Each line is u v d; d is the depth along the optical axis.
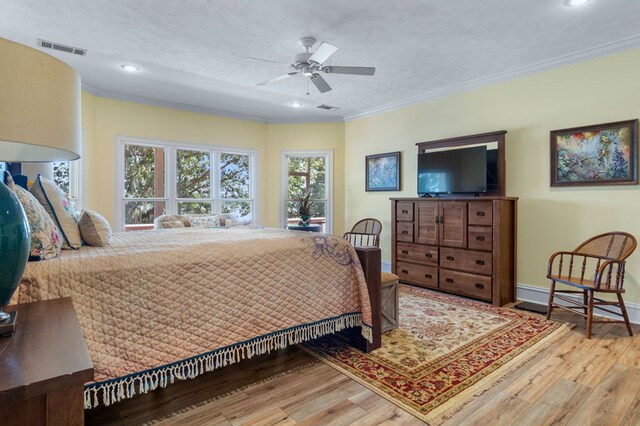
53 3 2.53
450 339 2.69
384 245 5.37
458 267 3.90
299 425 1.68
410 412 1.78
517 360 2.34
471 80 4.15
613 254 2.96
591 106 3.33
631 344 2.60
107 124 4.53
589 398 1.89
